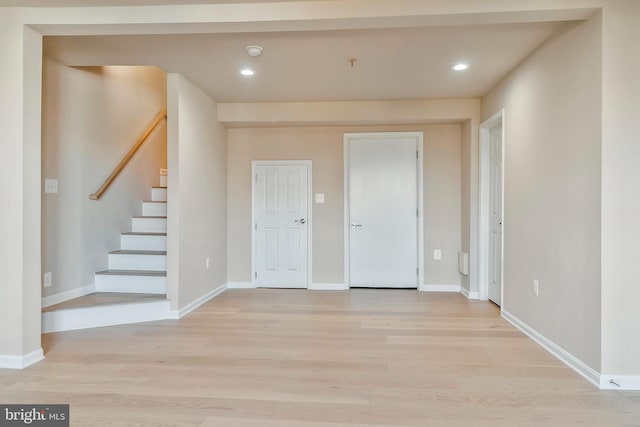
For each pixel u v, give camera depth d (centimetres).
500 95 377
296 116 458
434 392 217
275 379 234
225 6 239
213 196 456
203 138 420
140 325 342
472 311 390
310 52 309
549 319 281
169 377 236
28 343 254
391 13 230
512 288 346
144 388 222
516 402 206
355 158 502
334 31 273
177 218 362
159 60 329
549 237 281
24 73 249
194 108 395
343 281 502
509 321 352
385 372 244
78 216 366
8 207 249
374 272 503
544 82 289
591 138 233
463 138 473
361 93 420
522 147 326
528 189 315
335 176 502
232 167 511
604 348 224
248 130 509
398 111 449
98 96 394
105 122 405
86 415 192
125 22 244
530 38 283
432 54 312
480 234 436
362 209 502
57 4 243
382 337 311
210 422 187
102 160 401
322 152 503
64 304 339
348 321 356
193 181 396
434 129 488
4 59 248
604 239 223
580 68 244
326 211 504
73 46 301
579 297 245
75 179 362
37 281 261
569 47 256
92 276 385
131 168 453
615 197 223
